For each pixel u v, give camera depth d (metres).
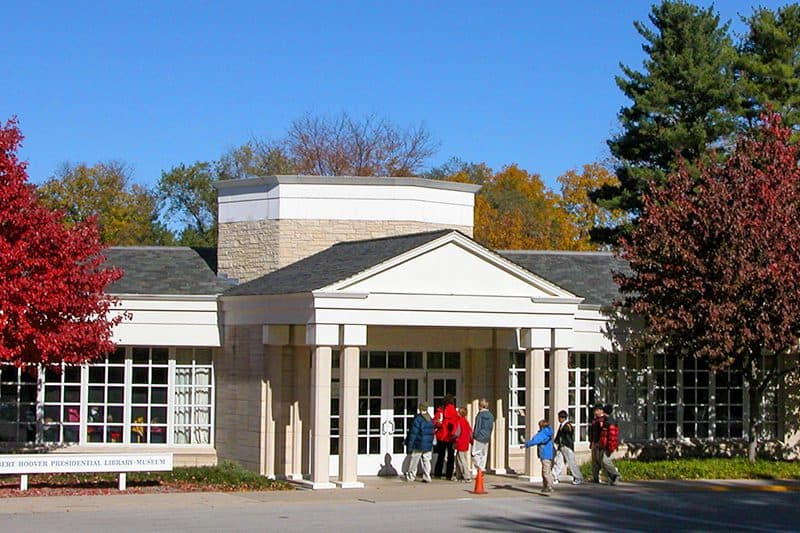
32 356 22.89
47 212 23.27
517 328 26.44
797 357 32.53
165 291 28.02
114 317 25.50
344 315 24.00
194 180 73.19
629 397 30.94
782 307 26.92
